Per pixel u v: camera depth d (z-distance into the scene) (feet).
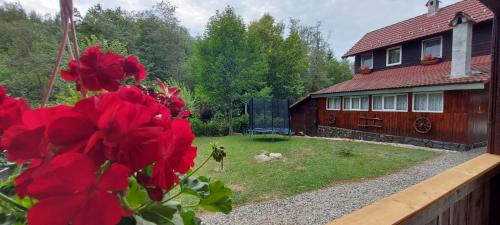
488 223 5.90
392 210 3.14
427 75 30.12
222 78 45.01
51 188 1.12
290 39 64.49
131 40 53.78
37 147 1.24
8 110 1.47
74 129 1.23
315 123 44.04
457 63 25.35
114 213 1.15
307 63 67.00
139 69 2.31
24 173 1.24
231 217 11.57
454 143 25.39
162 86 2.68
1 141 1.34
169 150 1.40
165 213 1.87
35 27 32.19
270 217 11.46
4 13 34.71
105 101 1.34
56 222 1.10
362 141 33.65
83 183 1.13
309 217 11.35
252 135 41.06
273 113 40.78
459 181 4.35
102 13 53.01
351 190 14.56
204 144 32.19
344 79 79.36
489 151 6.49
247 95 46.96
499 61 6.27
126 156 1.25
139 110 1.34
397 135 30.91
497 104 6.30
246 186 15.66
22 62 26.27
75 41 2.05
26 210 1.60
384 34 42.16
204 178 2.62
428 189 3.93
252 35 47.78
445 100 26.16
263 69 49.16
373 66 41.73
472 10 31.37
